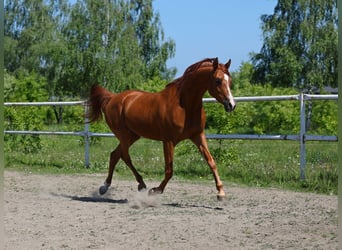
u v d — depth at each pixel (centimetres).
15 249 498
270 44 4169
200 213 660
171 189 874
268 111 2275
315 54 4056
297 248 489
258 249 488
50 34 4791
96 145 1667
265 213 655
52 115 2881
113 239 531
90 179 1014
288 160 1177
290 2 4144
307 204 719
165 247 499
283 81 4147
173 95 714
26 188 910
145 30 4512
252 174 952
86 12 4109
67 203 755
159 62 4475
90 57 4034
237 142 1215
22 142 1430
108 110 820
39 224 604
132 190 886
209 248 494
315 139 859
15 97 2241
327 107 2080
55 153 1395
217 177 737
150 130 743
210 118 1166
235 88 3462
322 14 4091
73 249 496
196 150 1163
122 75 4016
